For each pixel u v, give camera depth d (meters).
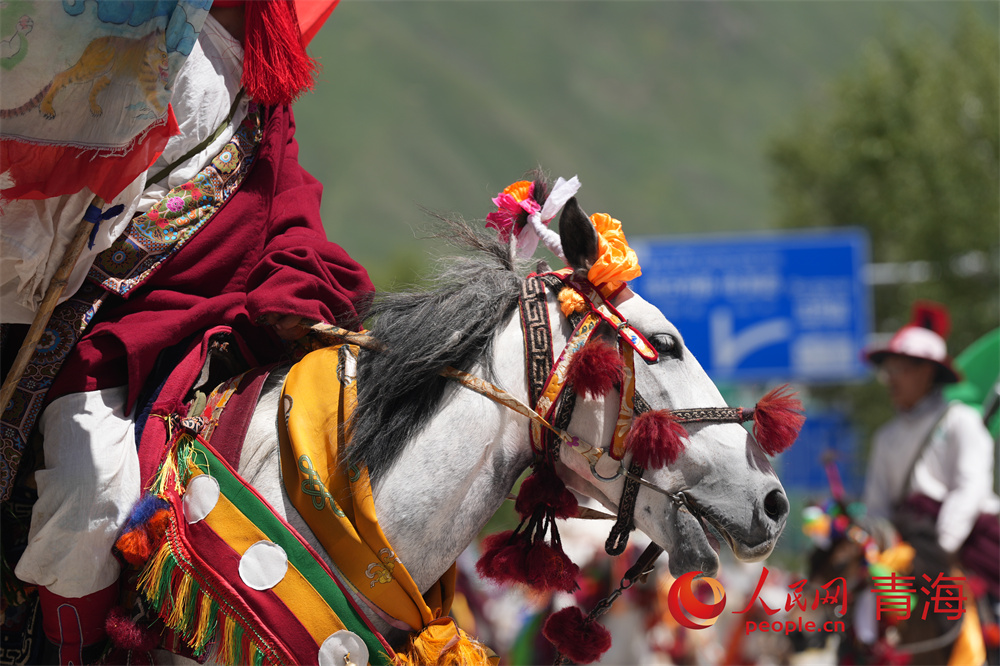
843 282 41.69
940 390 21.12
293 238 8.51
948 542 18.62
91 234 7.64
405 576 7.41
